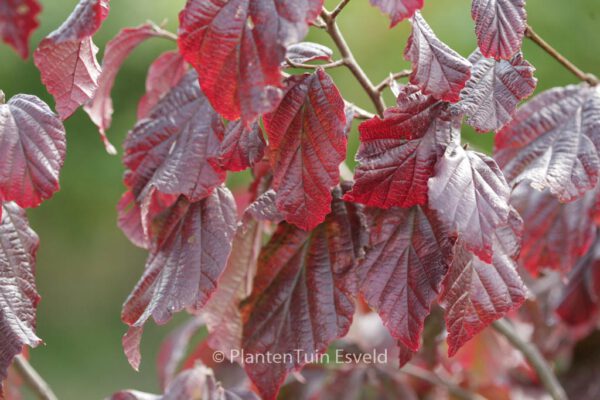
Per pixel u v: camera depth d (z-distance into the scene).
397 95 1.39
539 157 1.46
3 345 1.38
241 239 1.46
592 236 1.55
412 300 1.39
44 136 1.36
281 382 1.42
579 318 1.65
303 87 1.38
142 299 1.42
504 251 1.40
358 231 1.42
